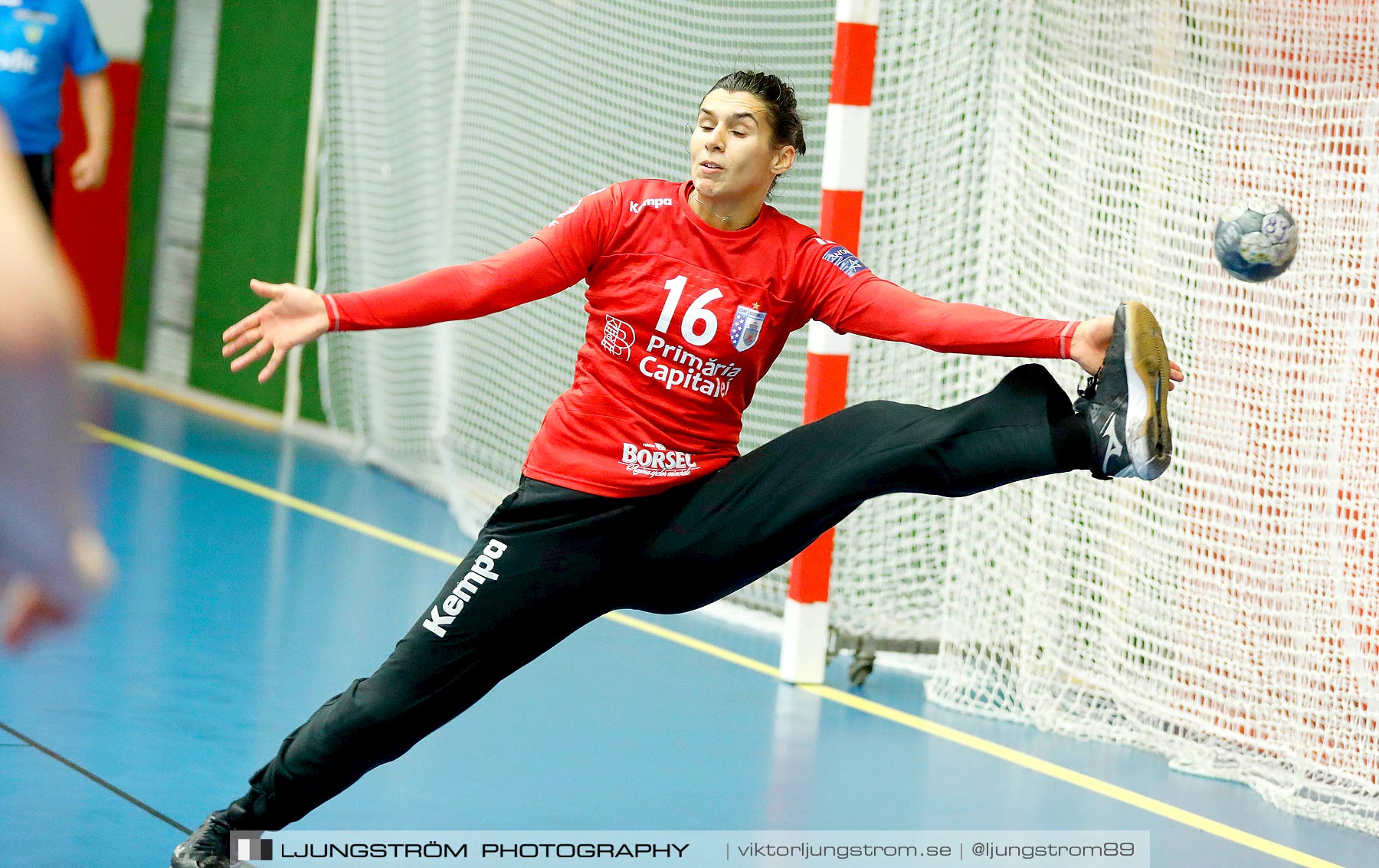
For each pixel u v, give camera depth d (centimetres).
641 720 918
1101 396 512
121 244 2294
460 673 558
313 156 1919
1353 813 839
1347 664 864
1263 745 893
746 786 803
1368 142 849
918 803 796
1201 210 909
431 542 1399
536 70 1506
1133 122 928
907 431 536
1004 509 999
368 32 1762
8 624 128
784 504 543
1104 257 939
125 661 929
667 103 1351
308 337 520
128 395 2122
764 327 557
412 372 1745
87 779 721
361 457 1812
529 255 547
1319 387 873
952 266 1027
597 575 559
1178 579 940
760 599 1288
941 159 1027
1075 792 843
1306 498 880
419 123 1677
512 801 751
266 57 2008
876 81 1053
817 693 1021
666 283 551
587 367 566
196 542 1297
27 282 119
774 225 565
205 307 2134
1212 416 916
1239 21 894
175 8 2170
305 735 571
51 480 122
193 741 793
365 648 1018
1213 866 734
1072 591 988
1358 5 856
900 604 1105
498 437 1566
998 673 1016
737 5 1304
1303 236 872
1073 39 943
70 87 2194
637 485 553
